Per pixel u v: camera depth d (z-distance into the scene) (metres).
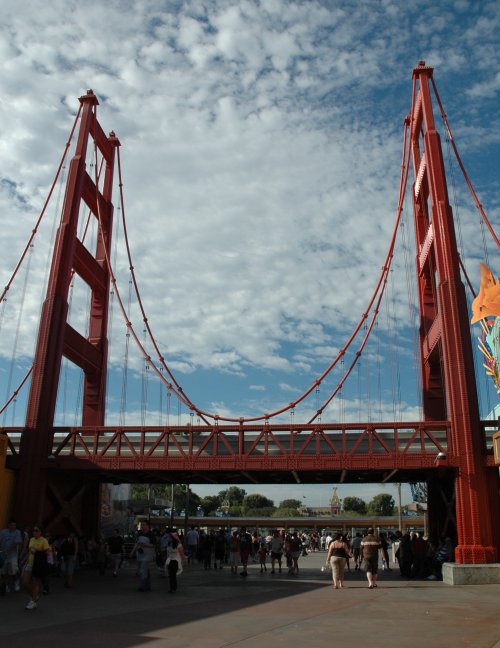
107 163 49.09
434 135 37.91
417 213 44.28
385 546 37.81
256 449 36.03
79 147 41.81
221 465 33.03
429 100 39.91
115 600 19.98
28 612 16.73
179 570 22.89
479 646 11.62
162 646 11.59
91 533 38.97
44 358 35.31
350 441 35.28
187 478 38.88
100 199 46.72
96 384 42.91
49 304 36.53
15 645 11.63
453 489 35.03
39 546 17.55
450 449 31.53
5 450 32.53
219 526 107.75
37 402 34.53
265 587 25.34
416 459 31.69
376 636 12.88
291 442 33.12
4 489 32.31
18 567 21.91
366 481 39.38
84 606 18.25
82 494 38.84
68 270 38.00
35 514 32.94
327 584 27.23
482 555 28.88
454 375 31.95
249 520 108.62
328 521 108.50
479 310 37.62
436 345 37.72
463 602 19.95
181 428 34.00
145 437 37.28
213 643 11.95
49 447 34.16
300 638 12.59
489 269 37.34
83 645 11.66
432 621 15.33
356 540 38.69
